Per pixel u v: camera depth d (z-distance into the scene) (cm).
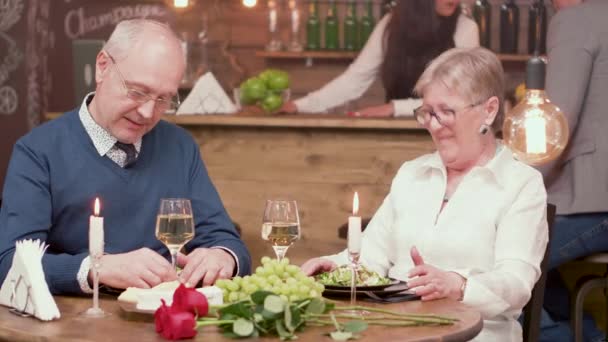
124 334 186
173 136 273
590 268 391
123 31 245
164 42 245
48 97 623
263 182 421
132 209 258
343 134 414
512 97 601
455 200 261
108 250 254
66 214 253
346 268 240
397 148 411
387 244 280
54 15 637
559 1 382
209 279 233
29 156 251
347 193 416
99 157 254
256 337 182
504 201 256
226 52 672
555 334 375
